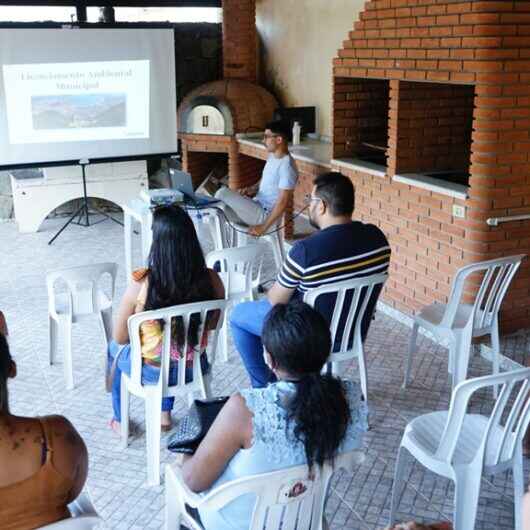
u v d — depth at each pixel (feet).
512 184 13.65
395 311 16.49
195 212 17.20
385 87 18.47
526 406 8.27
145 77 23.76
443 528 4.88
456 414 7.98
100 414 12.17
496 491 9.99
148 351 9.97
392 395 12.81
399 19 15.19
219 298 10.59
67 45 22.53
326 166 19.11
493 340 12.62
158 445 10.16
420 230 15.44
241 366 14.05
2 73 21.99
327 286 10.28
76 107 23.08
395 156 16.01
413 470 10.48
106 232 24.06
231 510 6.60
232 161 25.58
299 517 6.61
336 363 11.69
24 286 18.75
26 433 5.48
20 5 26.12
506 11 12.79
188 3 28.04
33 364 14.06
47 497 5.57
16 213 23.75
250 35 26.53
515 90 13.10
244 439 6.28
